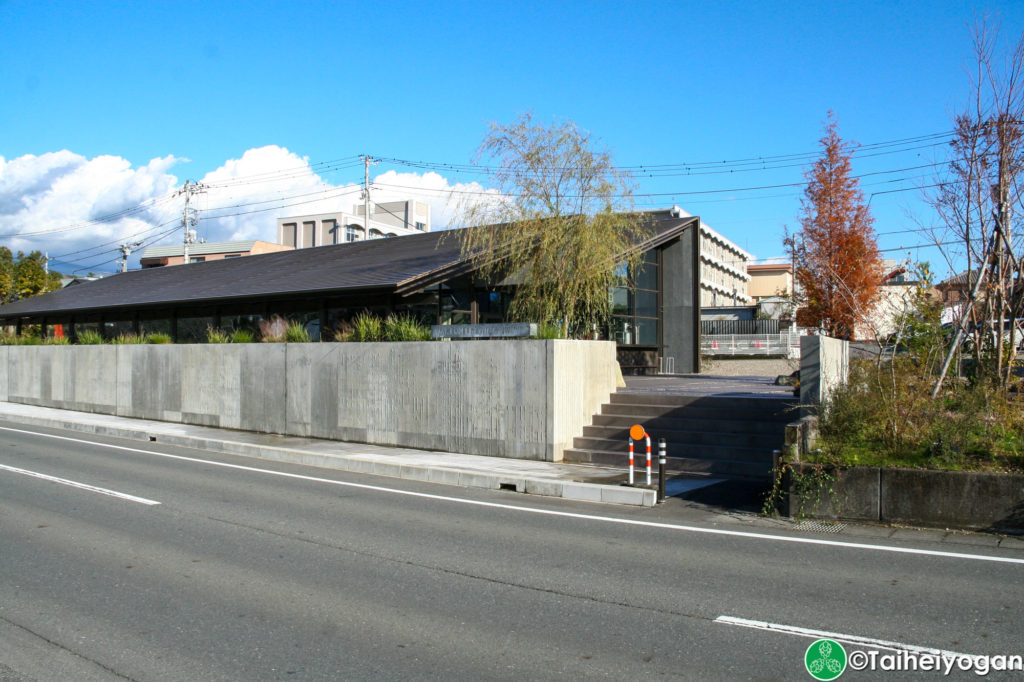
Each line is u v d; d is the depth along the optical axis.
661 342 30.33
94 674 4.61
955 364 11.28
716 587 6.32
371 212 79.00
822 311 25.53
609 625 5.42
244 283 25.17
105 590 6.29
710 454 12.55
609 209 19.48
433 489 11.58
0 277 53.50
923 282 12.04
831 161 26.58
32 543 7.84
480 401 14.26
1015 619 5.45
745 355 38.03
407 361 15.43
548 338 14.48
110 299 29.31
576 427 14.06
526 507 10.07
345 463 13.80
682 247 30.66
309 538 8.17
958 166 11.06
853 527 8.66
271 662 4.78
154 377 21.36
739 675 4.53
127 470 13.05
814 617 5.54
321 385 16.98
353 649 4.99
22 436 18.36
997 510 8.20
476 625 5.44
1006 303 10.95
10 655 4.92
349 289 19.19
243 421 18.66
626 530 8.60
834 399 10.50
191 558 7.30
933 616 5.54
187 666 4.72
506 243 19.38
